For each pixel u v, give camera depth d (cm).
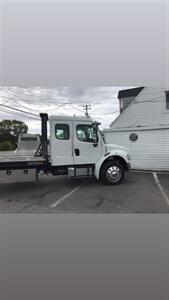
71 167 829
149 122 1662
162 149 1238
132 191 756
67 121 819
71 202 641
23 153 976
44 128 837
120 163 897
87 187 824
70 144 821
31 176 791
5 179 767
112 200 655
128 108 1745
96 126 851
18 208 595
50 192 758
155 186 830
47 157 820
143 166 1287
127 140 1325
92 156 846
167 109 1606
